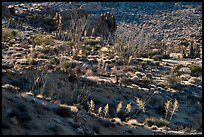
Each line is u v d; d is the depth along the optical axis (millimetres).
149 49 56719
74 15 66750
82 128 18938
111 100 28938
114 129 20406
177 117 28438
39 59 38250
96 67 38250
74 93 28281
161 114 28625
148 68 42219
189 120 28281
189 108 30719
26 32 60406
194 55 54562
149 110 28844
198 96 33656
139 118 26859
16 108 17859
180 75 40594
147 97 31016
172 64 46844
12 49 43469
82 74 34438
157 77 39125
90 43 55062
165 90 33625
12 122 16328
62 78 30672
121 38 52500
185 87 35375
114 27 67375
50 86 28328
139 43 51469
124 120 25844
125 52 46156
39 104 19766
